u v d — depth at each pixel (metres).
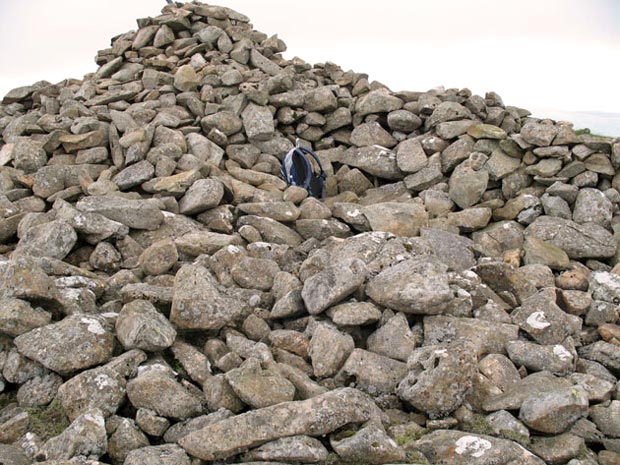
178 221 8.09
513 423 4.95
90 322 5.59
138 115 10.53
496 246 8.47
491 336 6.02
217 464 4.57
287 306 6.30
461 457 4.61
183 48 12.85
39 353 5.30
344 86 12.46
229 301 6.14
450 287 6.45
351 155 10.96
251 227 7.99
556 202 9.06
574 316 6.70
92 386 5.02
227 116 10.66
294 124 11.50
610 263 8.28
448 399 5.08
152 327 5.45
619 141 9.52
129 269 7.16
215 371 5.61
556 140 9.73
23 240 7.20
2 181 9.20
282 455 4.51
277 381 5.14
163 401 5.02
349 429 4.77
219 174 9.48
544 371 5.58
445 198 9.52
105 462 4.68
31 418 5.03
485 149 10.02
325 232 8.31
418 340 5.96
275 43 13.34
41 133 10.53
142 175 8.91
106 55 13.50
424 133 11.03
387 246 7.06
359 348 5.84
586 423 5.13
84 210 7.60
